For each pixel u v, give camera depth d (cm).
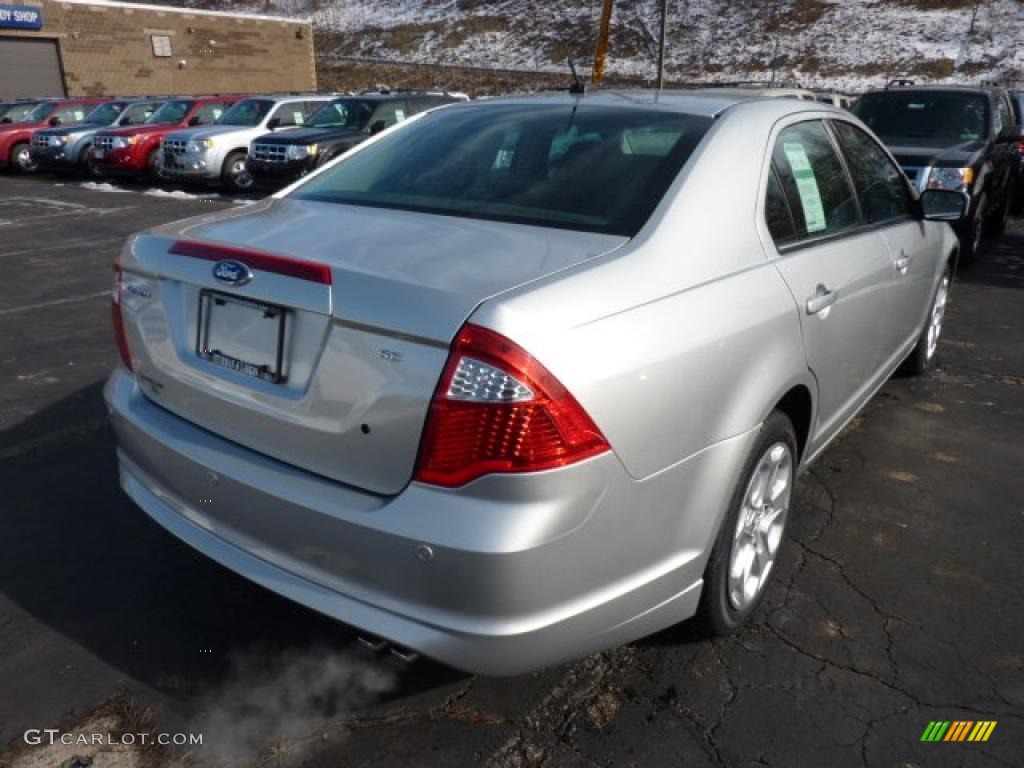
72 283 759
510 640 194
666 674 256
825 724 238
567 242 229
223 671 256
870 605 292
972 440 429
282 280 211
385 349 194
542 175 270
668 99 308
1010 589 303
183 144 1409
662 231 235
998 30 4512
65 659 259
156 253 247
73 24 3091
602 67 2522
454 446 187
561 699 246
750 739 232
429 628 196
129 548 320
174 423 245
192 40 3478
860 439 428
